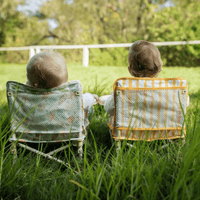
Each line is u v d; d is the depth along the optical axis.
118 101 1.62
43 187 1.39
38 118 1.60
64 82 1.62
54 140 1.66
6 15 19.92
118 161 1.40
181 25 11.63
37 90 1.55
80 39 18.50
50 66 1.50
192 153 1.24
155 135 1.69
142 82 1.59
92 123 2.42
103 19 19.70
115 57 14.34
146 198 1.16
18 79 6.34
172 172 1.44
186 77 5.65
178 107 1.64
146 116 1.64
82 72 6.67
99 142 2.12
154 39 12.55
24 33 20.56
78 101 1.59
